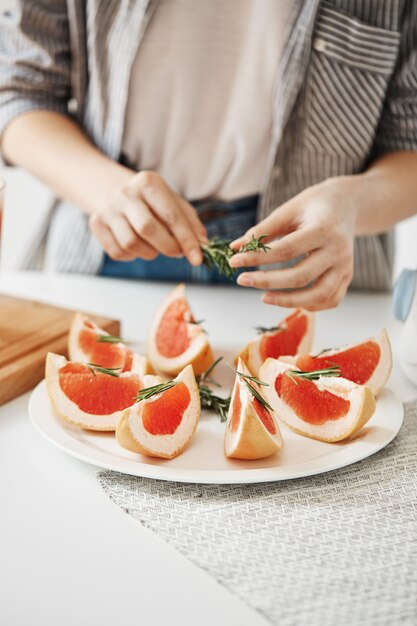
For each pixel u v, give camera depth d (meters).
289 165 1.35
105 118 1.37
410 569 0.62
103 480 0.75
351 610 0.56
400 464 0.80
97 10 1.29
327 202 1.01
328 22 1.23
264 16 1.24
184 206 1.10
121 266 1.44
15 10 1.35
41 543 0.65
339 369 0.84
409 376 0.99
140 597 0.59
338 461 0.76
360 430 0.84
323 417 0.83
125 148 1.38
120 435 0.76
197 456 0.79
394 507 0.72
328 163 1.34
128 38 1.27
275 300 0.97
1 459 0.79
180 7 1.24
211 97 1.31
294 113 1.31
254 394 0.79
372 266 1.43
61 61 1.40
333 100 1.28
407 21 1.26
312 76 1.27
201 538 0.66
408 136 1.32
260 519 0.69
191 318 1.04
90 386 0.85
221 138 1.34
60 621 0.56
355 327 1.20
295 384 0.86
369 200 1.12
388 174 1.20
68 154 1.28
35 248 1.60
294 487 0.75
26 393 0.96
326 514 0.70
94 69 1.33
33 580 0.60
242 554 0.64
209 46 1.27
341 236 0.98
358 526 0.68
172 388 0.82
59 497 0.73
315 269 0.96
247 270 1.43
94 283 1.40
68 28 1.40
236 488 0.74
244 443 0.76
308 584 0.60
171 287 1.39
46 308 1.17
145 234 1.03
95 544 0.65
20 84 1.37
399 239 2.47
